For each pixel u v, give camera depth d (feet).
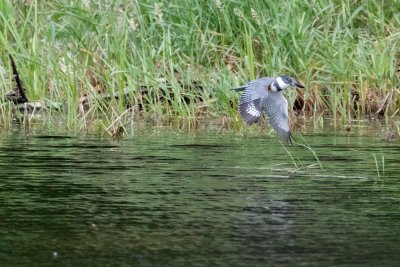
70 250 28.09
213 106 56.65
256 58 59.98
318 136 50.21
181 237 29.50
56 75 55.83
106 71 56.39
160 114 55.52
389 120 56.65
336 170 40.45
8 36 60.70
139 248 28.30
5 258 27.27
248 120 36.45
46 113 57.41
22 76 57.06
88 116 55.93
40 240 29.14
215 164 41.60
